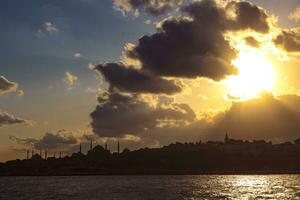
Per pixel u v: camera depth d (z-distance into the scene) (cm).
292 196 19888
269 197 19412
